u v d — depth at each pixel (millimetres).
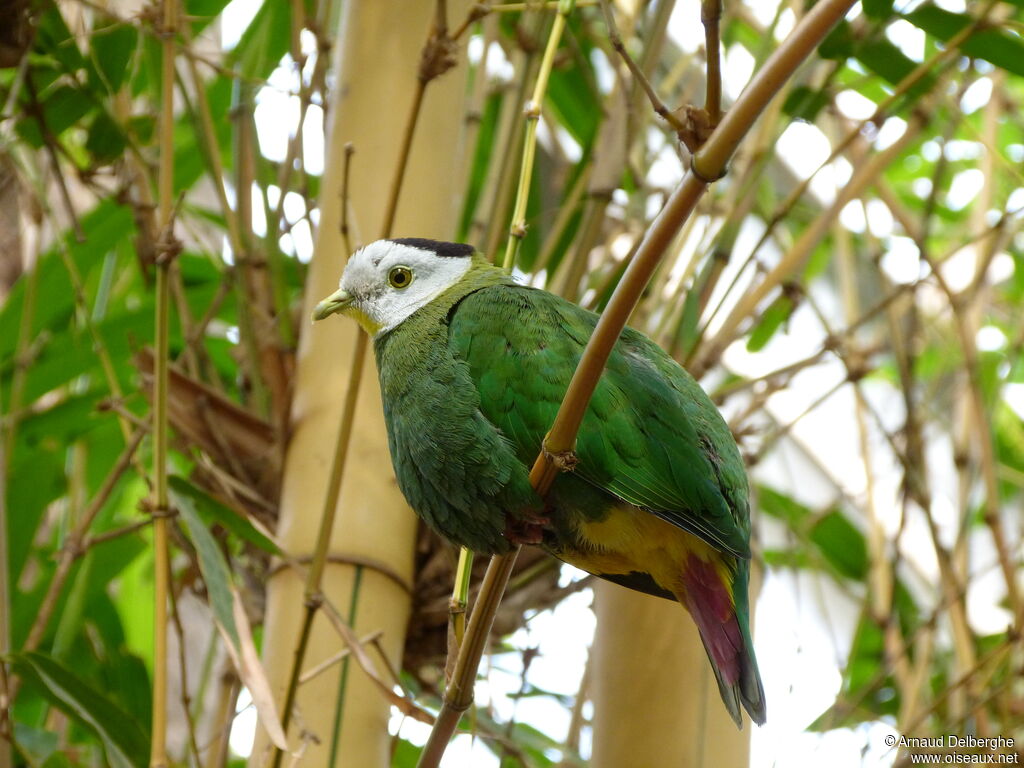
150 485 5066
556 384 4371
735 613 4363
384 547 5418
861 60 6406
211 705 7777
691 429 4398
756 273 6562
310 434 5594
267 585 5578
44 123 5773
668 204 3309
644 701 5312
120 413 5672
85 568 6836
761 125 6246
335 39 6871
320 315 5035
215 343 7355
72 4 6723
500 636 5941
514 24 6289
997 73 7832
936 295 9484
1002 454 9320
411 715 4586
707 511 4277
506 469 4352
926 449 7867
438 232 5906
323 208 5957
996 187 9047
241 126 6066
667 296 6301
